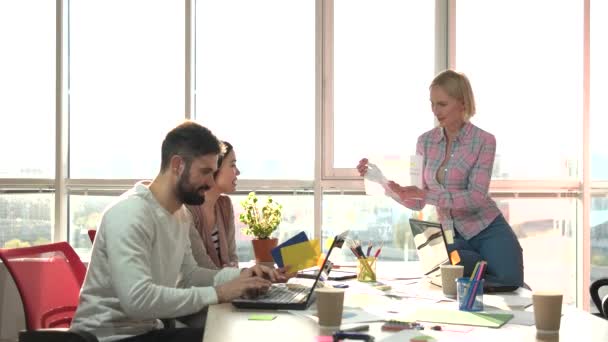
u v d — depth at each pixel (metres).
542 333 1.54
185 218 2.33
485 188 2.86
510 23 4.41
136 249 2.03
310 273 2.66
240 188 4.25
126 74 4.23
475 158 2.89
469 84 2.96
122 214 2.06
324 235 4.32
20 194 4.19
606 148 4.56
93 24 4.23
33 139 4.21
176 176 2.15
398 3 4.35
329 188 4.31
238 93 4.29
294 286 2.27
